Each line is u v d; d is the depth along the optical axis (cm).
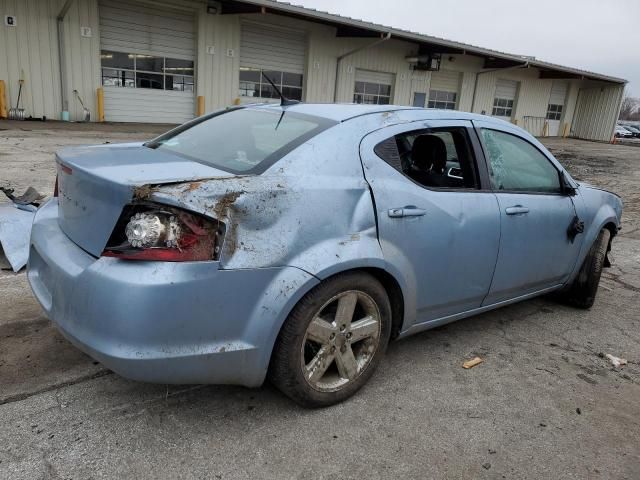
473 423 275
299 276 239
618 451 262
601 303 471
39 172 804
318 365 264
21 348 310
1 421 246
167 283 208
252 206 227
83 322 218
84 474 218
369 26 2091
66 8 1545
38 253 264
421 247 292
